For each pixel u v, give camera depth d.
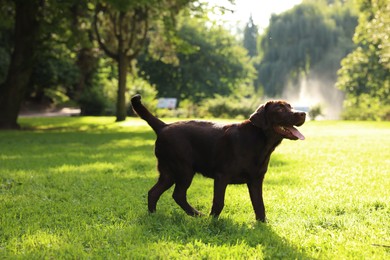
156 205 6.73
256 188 5.72
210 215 5.71
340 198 7.06
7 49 42.03
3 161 12.34
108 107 46.19
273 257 4.41
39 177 9.45
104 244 4.85
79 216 6.10
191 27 68.88
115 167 11.00
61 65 43.56
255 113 5.53
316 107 42.94
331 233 5.14
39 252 4.55
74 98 49.38
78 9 27.47
